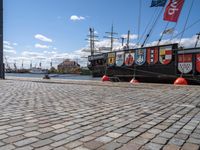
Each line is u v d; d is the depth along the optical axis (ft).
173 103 24.98
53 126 15.05
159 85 49.47
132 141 12.51
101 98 28.09
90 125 15.46
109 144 12.01
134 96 30.42
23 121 16.17
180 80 55.83
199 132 14.24
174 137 13.26
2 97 28.37
